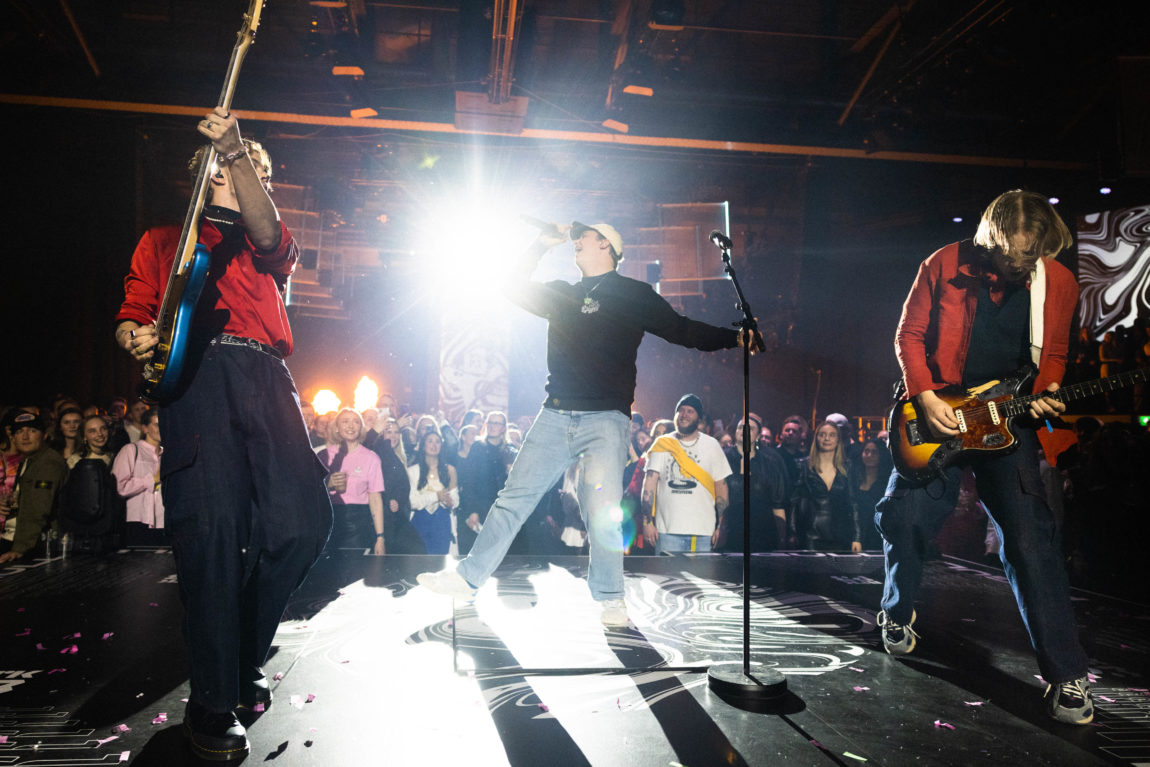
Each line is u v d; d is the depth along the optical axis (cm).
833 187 1905
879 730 236
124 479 625
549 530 673
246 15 218
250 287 235
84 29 1470
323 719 236
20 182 1474
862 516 648
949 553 830
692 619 365
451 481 707
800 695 264
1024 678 288
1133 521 809
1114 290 1603
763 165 1766
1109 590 590
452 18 1468
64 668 282
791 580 468
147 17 1484
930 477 294
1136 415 1187
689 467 605
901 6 1416
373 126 1491
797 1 1475
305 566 233
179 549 216
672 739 225
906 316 304
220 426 221
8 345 1470
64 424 706
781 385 2061
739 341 323
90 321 1507
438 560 526
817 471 667
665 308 335
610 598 346
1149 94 1333
